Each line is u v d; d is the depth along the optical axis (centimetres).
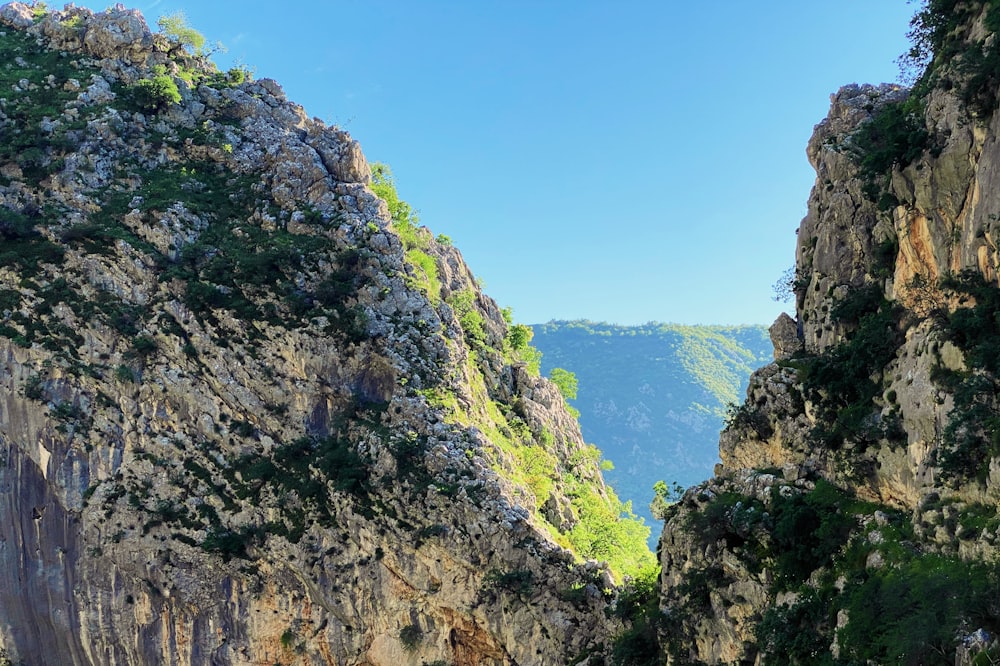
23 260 11931
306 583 11000
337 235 12225
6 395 11644
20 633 11394
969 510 6284
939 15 8131
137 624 11294
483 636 10675
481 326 14588
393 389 11481
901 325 7744
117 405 11656
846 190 8744
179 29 14550
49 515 11512
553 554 10550
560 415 14738
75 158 12656
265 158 13225
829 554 7281
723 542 8175
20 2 15262
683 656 8369
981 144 7138
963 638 5569
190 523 11262
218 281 11956
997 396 6425
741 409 8944
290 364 11662
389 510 10869
